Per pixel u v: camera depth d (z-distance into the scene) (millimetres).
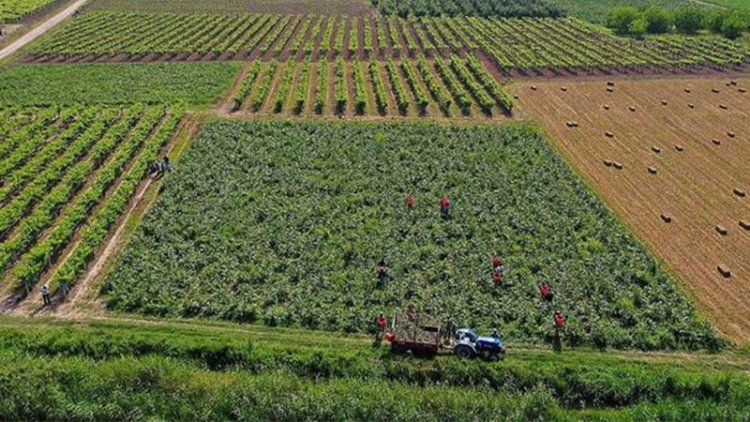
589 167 69062
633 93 91625
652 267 50750
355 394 37031
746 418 36031
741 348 42906
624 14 124812
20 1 142750
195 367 39719
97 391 37062
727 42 115500
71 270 48469
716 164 69875
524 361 40938
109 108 83312
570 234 55375
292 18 134000
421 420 35469
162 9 142500
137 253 51906
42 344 40750
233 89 91375
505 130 77000
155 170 66875
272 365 39844
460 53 109812
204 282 48500
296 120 79750
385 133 75750
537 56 106562
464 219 57344
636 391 38625
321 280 48688
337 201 60219
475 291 47688
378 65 101875
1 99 86500
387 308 45875
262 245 53125
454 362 40312
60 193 60531
